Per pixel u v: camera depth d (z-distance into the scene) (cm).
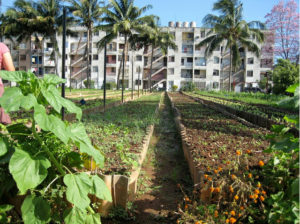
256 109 1212
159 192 372
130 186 327
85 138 227
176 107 1407
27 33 3481
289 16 3153
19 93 183
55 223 227
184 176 436
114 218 291
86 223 211
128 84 5131
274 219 209
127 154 410
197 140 557
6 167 208
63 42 416
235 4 2883
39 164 186
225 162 379
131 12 2844
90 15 3192
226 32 2977
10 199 231
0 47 359
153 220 296
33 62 4862
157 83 5262
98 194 208
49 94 196
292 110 1152
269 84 3334
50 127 182
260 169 338
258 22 2867
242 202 263
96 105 1152
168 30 4731
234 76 5022
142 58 5191
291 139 220
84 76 5059
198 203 288
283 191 251
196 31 5034
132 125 723
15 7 3091
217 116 1014
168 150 608
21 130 232
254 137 589
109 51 5003
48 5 3081
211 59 5031
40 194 217
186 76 5166
